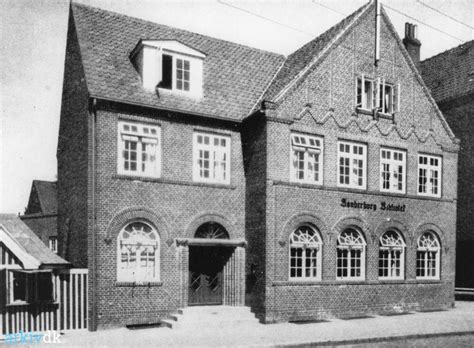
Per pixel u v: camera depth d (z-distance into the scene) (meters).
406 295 20.34
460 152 25.42
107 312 15.58
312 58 18.98
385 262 20.27
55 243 29.56
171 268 16.88
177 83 18.03
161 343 13.11
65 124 19.16
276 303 17.05
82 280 15.40
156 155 17.09
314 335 14.42
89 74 16.42
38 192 45.09
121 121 16.55
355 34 20.02
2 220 16.08
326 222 18.53
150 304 16.38
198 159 17.95
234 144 18.59
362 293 19.11
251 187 18.22
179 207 17.23
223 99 18.81
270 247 17.16
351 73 19.77
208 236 18.16
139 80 17.39
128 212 16.25
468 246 24.77
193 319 16.05
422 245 21.28
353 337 14.13
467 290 24.45
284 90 18.06
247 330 15.36
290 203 17.77
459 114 25.58
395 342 14.13
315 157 18.78
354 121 19.61
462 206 25.19
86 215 16.08
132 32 19.11
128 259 16.30
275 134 17.64
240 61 21.02
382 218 19.98
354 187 19.50
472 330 15.66
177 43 17.91
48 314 14.91
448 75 27.25
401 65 21.16
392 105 20.78
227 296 18.19
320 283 18.08
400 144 20.72
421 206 21.16
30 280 14.51
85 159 16.50
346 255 19.20
